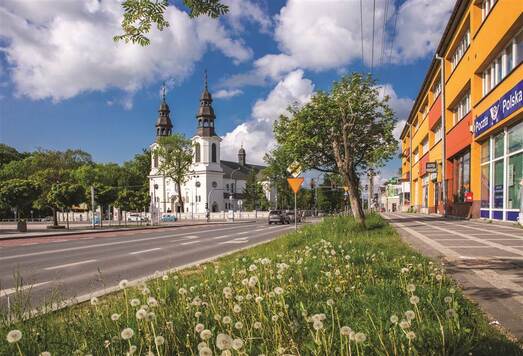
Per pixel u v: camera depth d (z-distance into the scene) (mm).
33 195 38469
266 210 99438
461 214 29672
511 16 19297
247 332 3775
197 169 108688
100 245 19656
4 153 98938
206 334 2717
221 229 35750
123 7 5695
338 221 20609
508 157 21453
